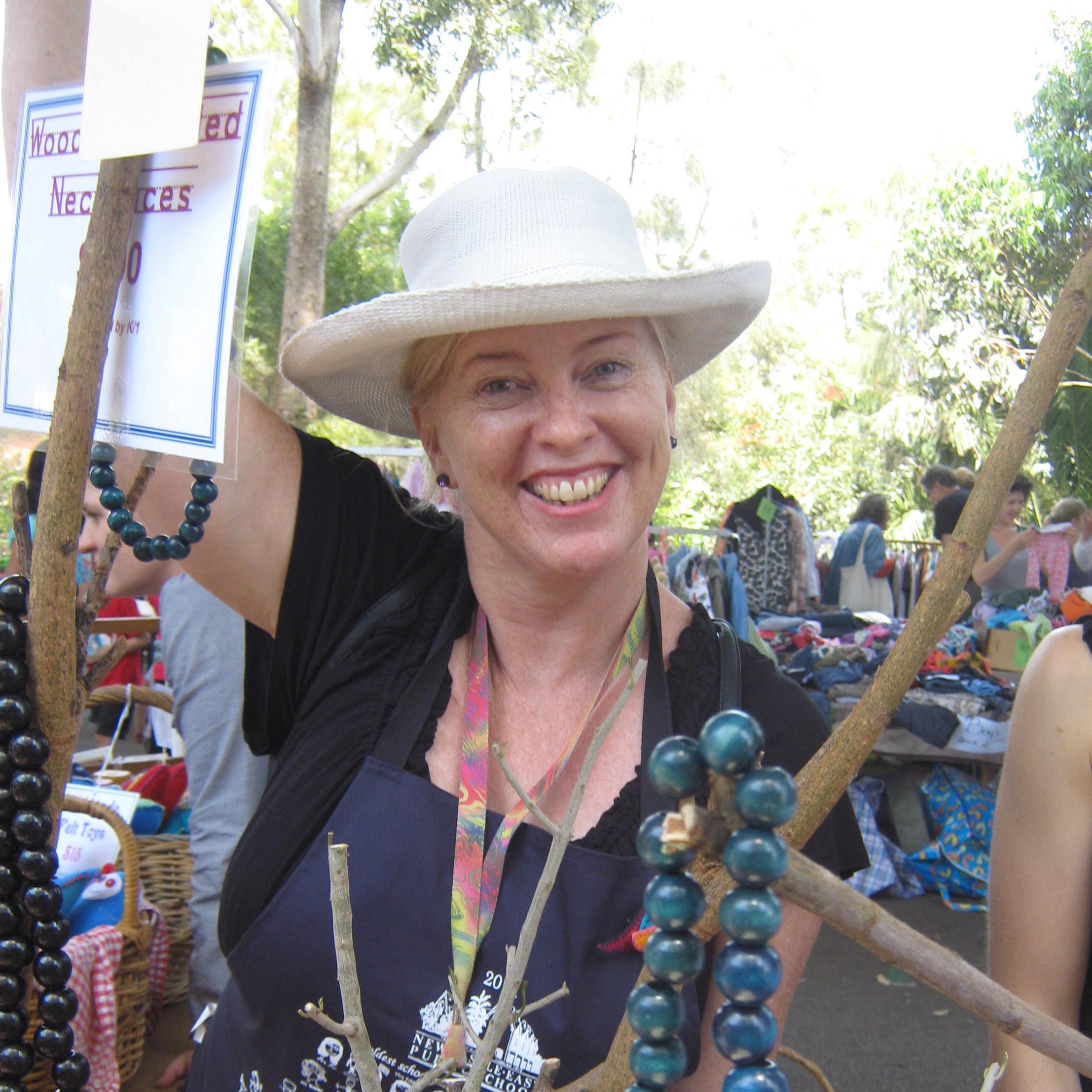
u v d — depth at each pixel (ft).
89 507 7.55
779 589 22.08
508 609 3.87
